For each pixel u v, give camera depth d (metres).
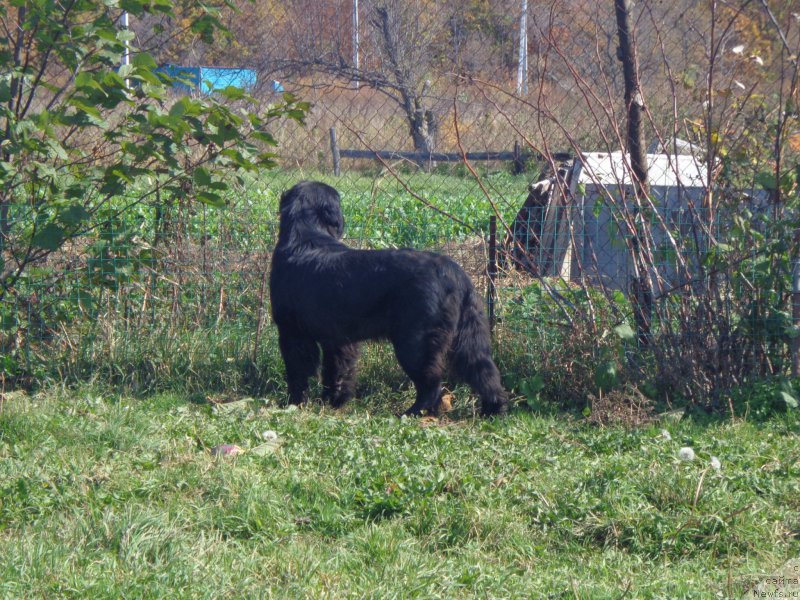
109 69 8.52
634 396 7.86
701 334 8.16
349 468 6.07
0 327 8.58
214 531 5.07
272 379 8.88
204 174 8.17
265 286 9.25
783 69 7.82
